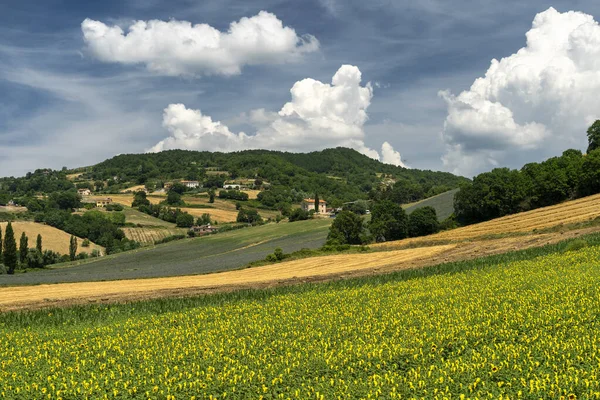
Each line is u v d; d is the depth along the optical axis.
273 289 38.66
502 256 45.88
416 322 24.62
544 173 101.50
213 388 17.05
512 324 22.38
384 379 16.94
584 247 44.34
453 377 16.70
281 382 17.50
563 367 16.81
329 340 22.78
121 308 32.91
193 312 30.80
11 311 32.69
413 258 60.81
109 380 18.31
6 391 17.28
